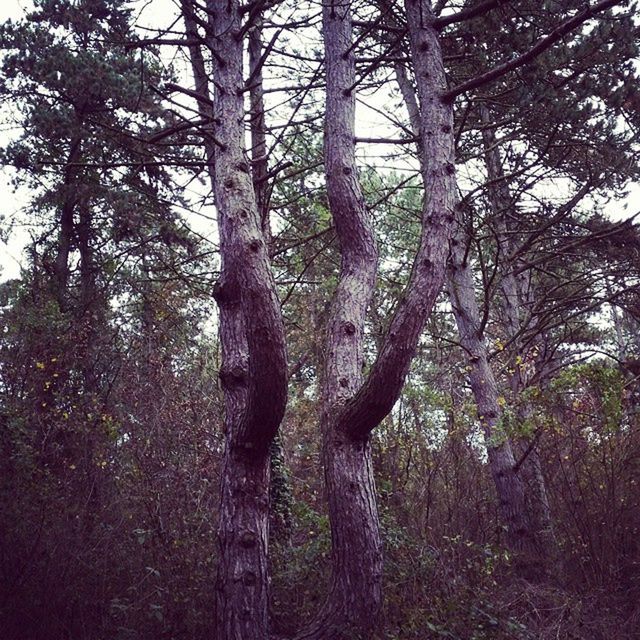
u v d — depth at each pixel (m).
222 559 5.07
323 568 6.35
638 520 7.45
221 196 5.57
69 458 9.48
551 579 7.20
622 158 8.84
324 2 6.65
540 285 12.72
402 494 8.34
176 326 12.31
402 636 5.05
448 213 5.49
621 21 7.76
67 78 12.63
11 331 11.62
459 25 8.16
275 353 4.70
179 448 9.42
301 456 13.76
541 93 7.52
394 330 5.08
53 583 6.18
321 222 10.41
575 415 8.45
